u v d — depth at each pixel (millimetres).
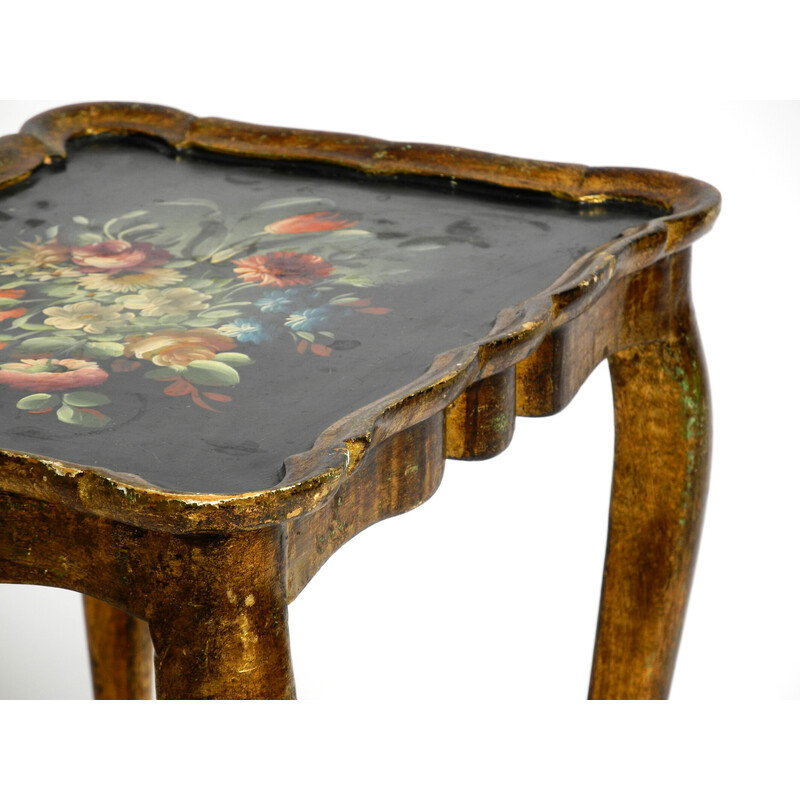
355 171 2330
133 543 1509
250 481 1467
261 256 2027
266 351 1746
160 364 1710
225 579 1492
